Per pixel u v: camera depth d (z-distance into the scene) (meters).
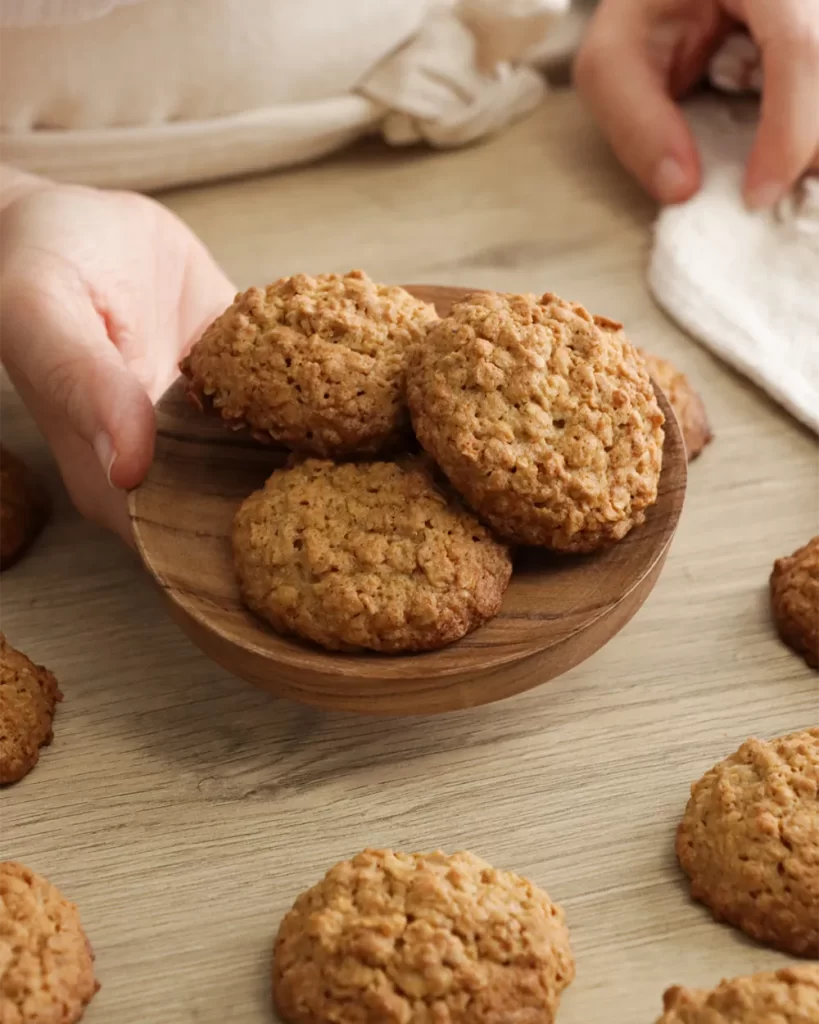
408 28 0.73
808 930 0.45
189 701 0.52
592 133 0.77
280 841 0.49
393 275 0.68
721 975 0.46
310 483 0.50
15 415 0.62
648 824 0.49
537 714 0.52
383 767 0.50
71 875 0.48
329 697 0.48
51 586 0.56
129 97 0.70
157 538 0.50
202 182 0.75
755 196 0.68
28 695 0.51
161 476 0.52
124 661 0.53
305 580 0.48
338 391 0.50
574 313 0.51
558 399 0.49
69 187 0.64
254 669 0.48
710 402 0.62
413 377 0.50
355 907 0.45
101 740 0.51
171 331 0.61
